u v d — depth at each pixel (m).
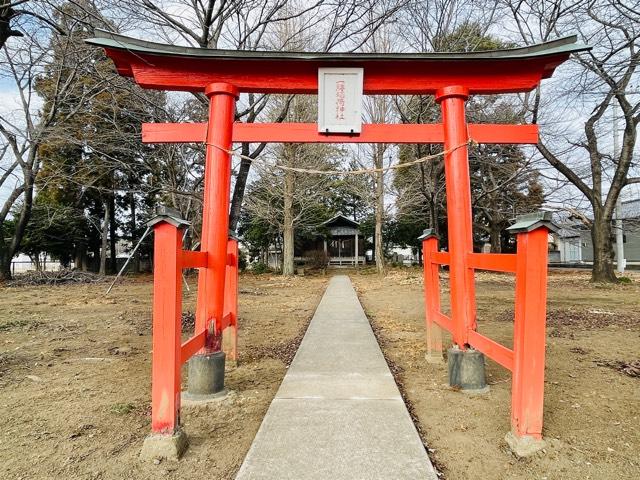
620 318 6.98
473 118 10.57
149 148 10.88
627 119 11.82
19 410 3.18
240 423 2.97
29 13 6.32
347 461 2.34
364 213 32.91
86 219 20.47
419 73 4.06
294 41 8.15
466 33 9.07
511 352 2.67
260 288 14.17
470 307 3.69
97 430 2.83
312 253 25.94
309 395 3.42
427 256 4.61
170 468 2.35
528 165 12.05
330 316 7.72
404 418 2.93
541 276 2.43
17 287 13.49
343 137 4.16
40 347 5.25
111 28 5.97
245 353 5.03
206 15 6.28
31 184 14.45
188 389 3.54
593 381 3.78
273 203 21.31
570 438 2.63
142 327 6.58
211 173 3.82
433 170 10.95
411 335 6.01
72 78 9.52
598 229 13.00
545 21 9.69
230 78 3.96
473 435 2.73
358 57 3.83
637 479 2.18
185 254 2.92
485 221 23.62
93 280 15.88
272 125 4.15
